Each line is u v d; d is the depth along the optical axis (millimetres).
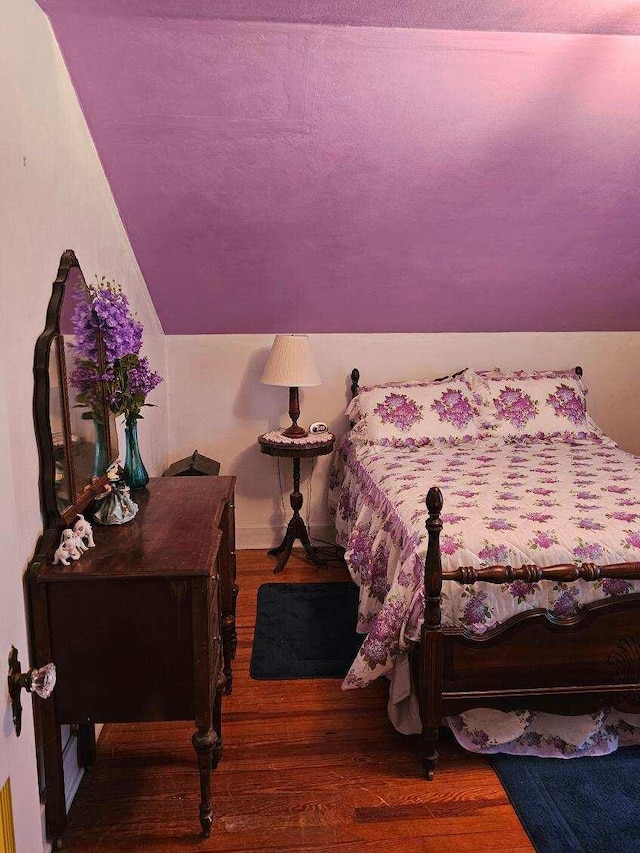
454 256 2924
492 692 1743
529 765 1795
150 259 2760
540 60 1932
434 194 2525
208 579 1411
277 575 3229
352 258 2881
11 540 823
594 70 1987
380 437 3066
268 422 3525
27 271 1418
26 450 1399
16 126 1377
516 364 3648
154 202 2424
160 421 3254
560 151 2348
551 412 3268
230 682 2178
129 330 1849
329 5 1667
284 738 1938
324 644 2510
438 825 1586
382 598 2148
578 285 3229
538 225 2762
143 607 1422
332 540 3666
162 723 2041
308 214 2582
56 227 1649
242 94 1976
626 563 1687
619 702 1782
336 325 3408
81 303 1743
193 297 3074
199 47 1796
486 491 2256
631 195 2623
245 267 2881
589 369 3711
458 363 3600
